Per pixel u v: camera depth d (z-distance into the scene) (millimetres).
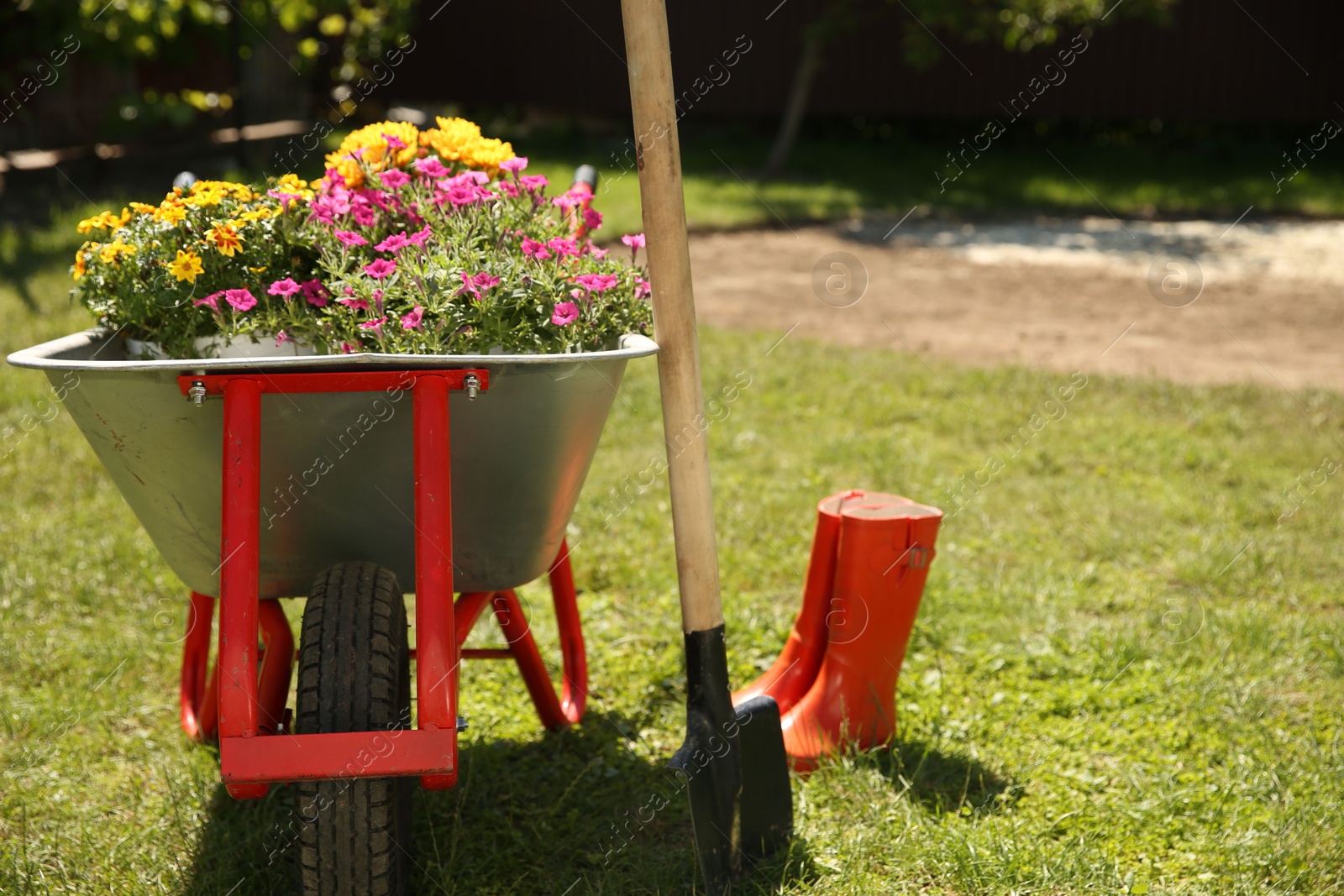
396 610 2172
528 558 2426
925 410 6004
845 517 2916
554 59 16359
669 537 4406
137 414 2082
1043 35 13547
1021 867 2469
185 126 11922
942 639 3582
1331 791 2754
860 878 2447
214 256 2465
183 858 2535
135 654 3414
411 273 2301
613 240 9320
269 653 2404
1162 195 13742
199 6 12023
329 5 13070
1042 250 11000
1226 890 2438
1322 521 4574
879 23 16656
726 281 9297
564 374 2145
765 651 3578
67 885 2422
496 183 2707
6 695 3193
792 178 14359
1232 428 5766
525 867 2529
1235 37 16750
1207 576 4074
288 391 2043
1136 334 8000
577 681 3164
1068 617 3756
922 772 2850
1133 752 2988
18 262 7945
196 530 2305
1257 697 3197
